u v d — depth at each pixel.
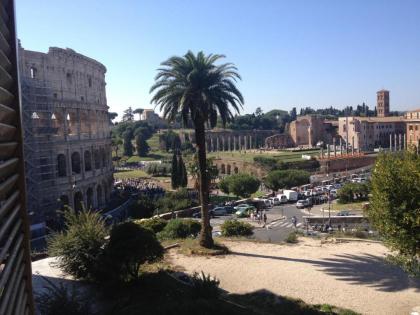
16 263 6.05
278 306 27.69
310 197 92.75
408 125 162.75
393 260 26.58
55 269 35.69
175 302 25.05
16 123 6.54
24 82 65.19
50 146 69.44
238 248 43.50
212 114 40.72
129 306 26.39
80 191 79.00
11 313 5.30
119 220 71.25
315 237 48.91
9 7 6.50
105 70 97.00
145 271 34.81
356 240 45.44
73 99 78.88
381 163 27.02
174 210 76.31
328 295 29.94
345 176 130.38
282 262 38.09
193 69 39.34
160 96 40.84
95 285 31.55
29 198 63.03
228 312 23.98
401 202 24.58
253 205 86.62
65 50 75.94
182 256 40.53
